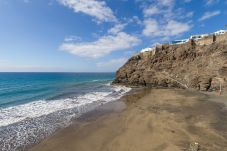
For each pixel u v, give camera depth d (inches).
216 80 1332.4
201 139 434.9
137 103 931.3
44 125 594.9
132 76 2135.8
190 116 642.8
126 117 668.7
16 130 545.6
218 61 1449.3
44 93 1462.8
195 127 523.8
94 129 553.0
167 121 585.9
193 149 375.2
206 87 1362.0
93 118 680.4
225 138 441.7
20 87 2049.7
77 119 668.1
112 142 448.5
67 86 2146.9
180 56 1900.8
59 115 725.3
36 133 522.0
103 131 532.4
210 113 684.7
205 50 1701.5
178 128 517.0
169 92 1322.6
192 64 1727.4
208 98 1021.8
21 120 649.6
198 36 2541.8
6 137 490.9
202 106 809.5
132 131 516.7
